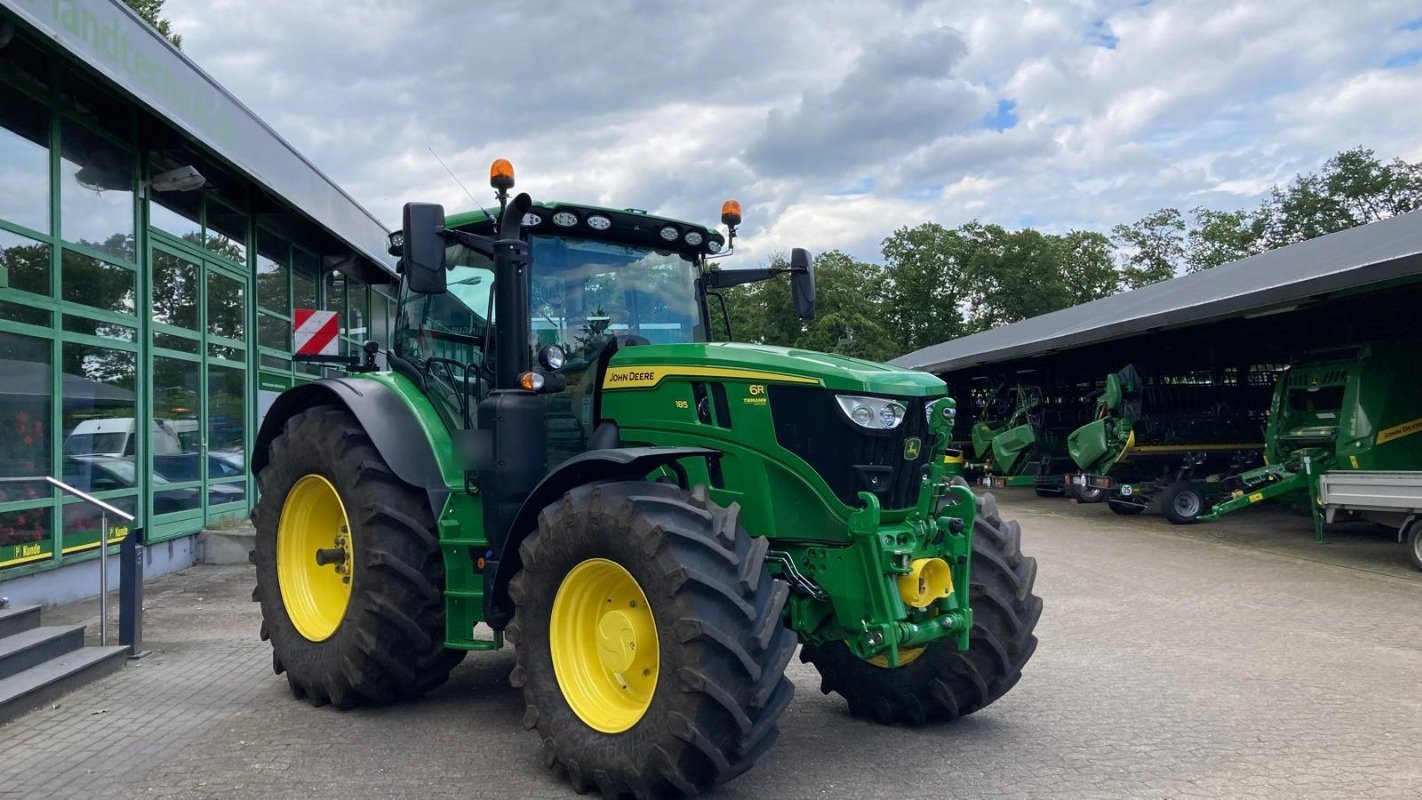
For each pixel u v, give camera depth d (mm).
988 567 5023
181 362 10383
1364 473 11547
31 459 7879
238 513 11773
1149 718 5332
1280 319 15789
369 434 5117
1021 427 20828
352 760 4504
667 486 4160
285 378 13352
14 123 7801
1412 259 10477
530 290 5258
